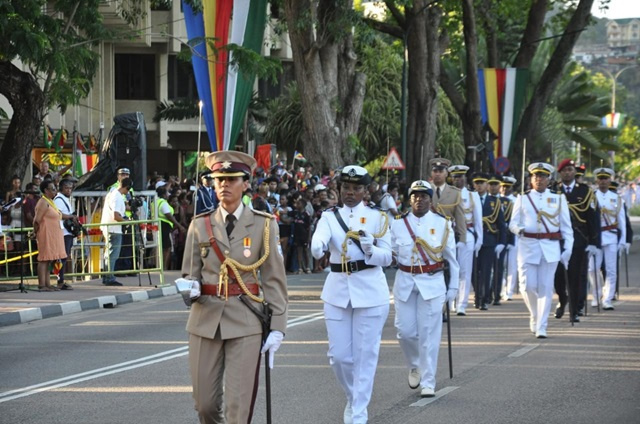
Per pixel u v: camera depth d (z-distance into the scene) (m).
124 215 27.67
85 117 50.34
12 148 31.25
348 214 12.25
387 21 59.69
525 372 15.12
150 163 61.81
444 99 66.38
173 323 21.05
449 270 14.12
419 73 48.97
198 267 9.77
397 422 11.94
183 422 12.07
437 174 20.86
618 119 95.44
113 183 31.44
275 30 47.09
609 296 23.98
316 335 19.00
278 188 34.41
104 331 19.95
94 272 27.23
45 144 41.09
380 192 33.81
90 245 27.52
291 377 14.77
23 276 26.77
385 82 60.06
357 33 46.50
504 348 17.52
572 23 53.66
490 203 24.48
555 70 53.88
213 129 33.44
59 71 29.20
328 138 42.53
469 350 17.30
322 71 43.03
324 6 41.41
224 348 9.67
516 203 19.36
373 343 11.98
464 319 21.97
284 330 9.68
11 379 14.95
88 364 16.14
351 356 12.08
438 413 12.41
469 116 51.91
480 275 24.14
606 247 24.00
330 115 42.72
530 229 19.14
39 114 31.41
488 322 21.38
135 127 31.61
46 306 22.55
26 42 27.28
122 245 27.80
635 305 24.66
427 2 48.66
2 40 27.72
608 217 24.14
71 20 31.94
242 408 9.40
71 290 26.27
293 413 12.46
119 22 47.84
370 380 11.91
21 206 26.12
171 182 37.12
